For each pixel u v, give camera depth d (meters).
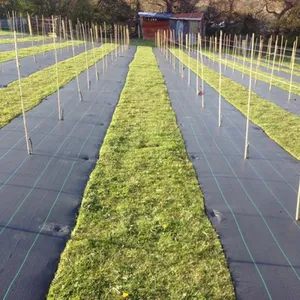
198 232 3.75
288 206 4.38
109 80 11.87
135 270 3.16
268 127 7.52
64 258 3.28
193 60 19.39
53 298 2.84
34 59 14.65
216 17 33.78
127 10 34.91
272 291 3.04
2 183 4.55
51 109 7.95
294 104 9.87
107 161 5.39
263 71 16.39
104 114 7.96
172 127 7.20
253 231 3.87
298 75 15.64
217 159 5.75
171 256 3.36
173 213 4.08
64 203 4.22
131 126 7.16
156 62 17.70
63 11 32.28
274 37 28.52
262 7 31.11
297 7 27.03
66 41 21.53
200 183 4.91
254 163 5.62
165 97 9.81
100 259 3.27
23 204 4.13
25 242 3.50
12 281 3.02
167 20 34.66
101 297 2.86
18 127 6.59
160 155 5.71
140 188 4.63
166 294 2.91
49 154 5.54
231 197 4.56
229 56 21.98
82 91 9.93
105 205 4.19
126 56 19.52
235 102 9.70
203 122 7.76
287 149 6.27
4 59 13.87
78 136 6.43
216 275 3.16
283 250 3.57
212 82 12.77
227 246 3.60
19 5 30.81
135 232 3.70
